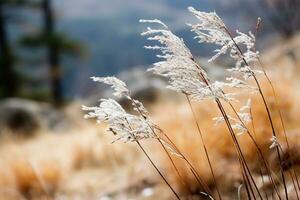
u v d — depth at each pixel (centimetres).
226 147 396
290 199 300
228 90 480
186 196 358
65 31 2858
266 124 396
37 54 2797
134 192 423
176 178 377
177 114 534
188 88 195
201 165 372
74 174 553
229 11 1278
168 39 196
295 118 414
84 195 461
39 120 1506
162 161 420
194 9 197
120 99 1186
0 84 2672
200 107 521
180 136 421
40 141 850
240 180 356
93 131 666
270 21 1210
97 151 574
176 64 195
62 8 2964
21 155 566
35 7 2836
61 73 2775
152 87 1200
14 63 2703
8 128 1462
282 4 1188
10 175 512
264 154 369
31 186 502
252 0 1230
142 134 199
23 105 1559
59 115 1531
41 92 2780
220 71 1069
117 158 543
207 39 197
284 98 446
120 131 198
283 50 1030
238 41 199
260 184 336
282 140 365
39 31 2773
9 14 2736
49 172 509
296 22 1178
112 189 449
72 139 689
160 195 390
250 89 202
